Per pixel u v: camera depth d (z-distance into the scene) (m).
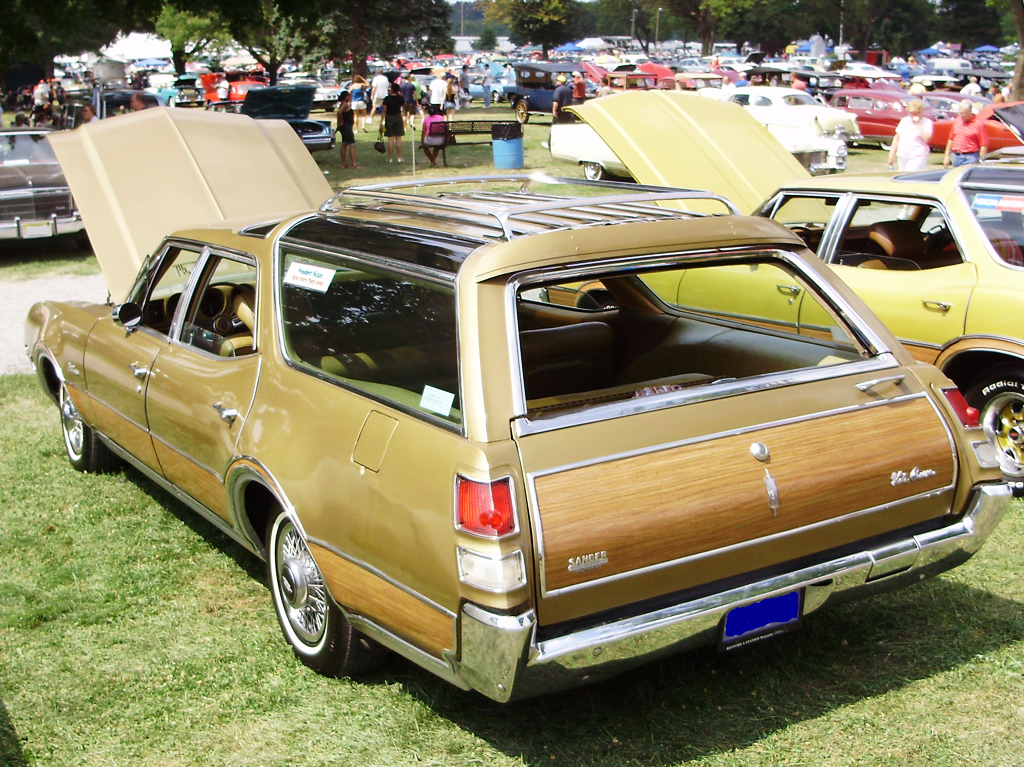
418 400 2.92
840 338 3.48
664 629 2.71
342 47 50.22
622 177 18.59
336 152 24.59
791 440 2.95
